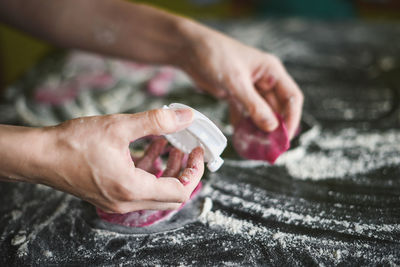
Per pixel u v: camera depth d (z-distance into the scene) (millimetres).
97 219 638
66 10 881
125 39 876
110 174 517
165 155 774
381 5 2391
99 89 1054
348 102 955
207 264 550
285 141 692
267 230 606
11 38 2172
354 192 678
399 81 1028
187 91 1033
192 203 669
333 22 1424
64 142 518
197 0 2736
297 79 1076
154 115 509
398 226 603
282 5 1831
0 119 933
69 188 554
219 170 748
